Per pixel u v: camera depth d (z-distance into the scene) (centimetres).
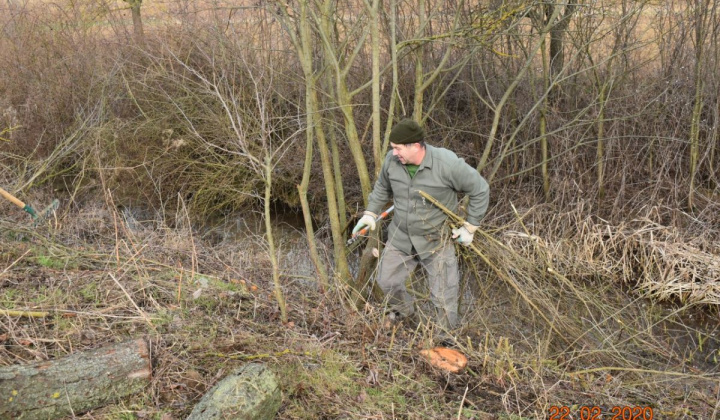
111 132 649
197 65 672
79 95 693
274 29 658
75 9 759
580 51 512
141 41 718
